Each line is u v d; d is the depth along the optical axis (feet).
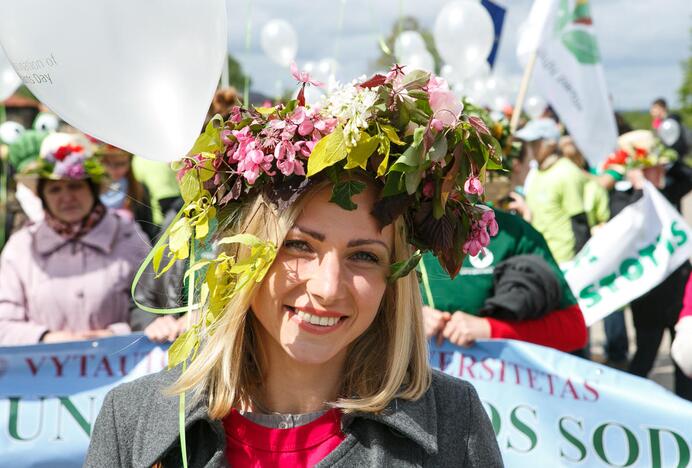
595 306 15.17
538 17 17.40
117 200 17.99
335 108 6.14
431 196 6.39
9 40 5.70
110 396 6.84
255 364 6.77
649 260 15.17
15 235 14.02
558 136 22.89
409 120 6.21
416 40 16.40
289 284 6.28
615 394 11.17
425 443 6.48
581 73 18.93
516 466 11.25
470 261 12.11
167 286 7.92
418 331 6.79
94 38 5.57
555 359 11.41
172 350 6.36
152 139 5.92
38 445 11.50
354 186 6.15
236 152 6.22
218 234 6.59
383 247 6.35
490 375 11.49
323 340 6.35
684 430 10.98
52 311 13.43
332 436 6.56
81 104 5.77
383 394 6.54
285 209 6.18
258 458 6.50
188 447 6.53
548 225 22.71
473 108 14.66
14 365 11.62
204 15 5.76
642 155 22.70
